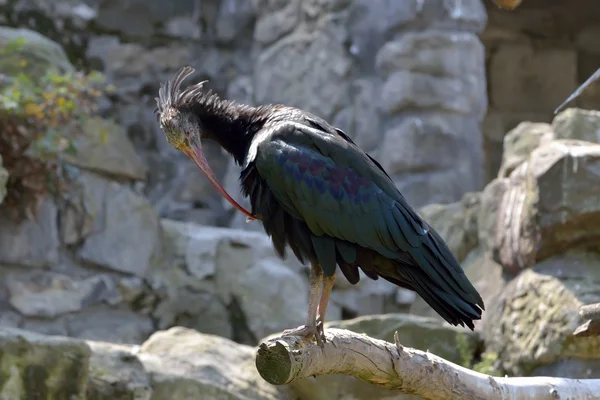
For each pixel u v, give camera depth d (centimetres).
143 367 916
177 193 1527
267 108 650
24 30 1348
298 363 519
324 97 1419
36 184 1192
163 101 671
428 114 1373
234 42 1580
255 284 1298
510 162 1148
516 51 1917
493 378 589
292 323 1283
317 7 1445
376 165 633
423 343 1022
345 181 602
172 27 1566
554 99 1923
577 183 970
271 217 616
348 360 547
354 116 1399
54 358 855
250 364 970
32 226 1209
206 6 1578
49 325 1200
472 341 1034
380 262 611
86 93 1232
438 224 1237
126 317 1248
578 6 1917
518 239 1041
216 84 1563
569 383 598
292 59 1455
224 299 1295
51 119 1179
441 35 1369
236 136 654
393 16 1377
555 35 1930
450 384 571
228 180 1502
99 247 1253
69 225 1238
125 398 888
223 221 1518
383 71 1379
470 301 587
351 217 598
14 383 834
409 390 568
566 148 991
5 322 1172
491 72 1914
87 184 1260
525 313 986
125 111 1535
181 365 938
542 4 1914
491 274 1130
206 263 1308
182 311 1278
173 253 1308
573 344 923
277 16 1488
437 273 590
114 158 1292
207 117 661
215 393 920
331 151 609
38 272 1210
